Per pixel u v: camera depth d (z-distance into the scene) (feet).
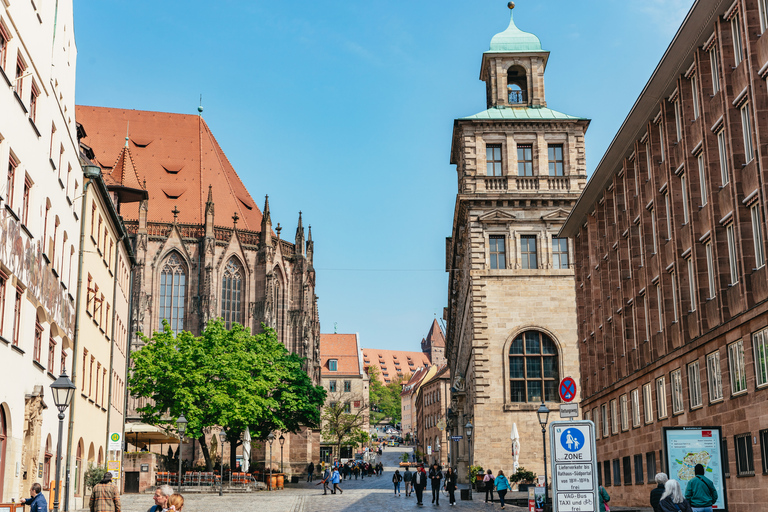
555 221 209.46
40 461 100.94
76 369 128.98
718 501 75.97
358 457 511.81
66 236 118.52
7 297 84.94
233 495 192.03
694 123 111.24
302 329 336.29
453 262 298.56
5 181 79.71
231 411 214.90
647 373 131.23
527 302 205.87
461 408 238.68
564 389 90.99
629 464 142.82
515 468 190.29
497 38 228.84
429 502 162.20
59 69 107.24
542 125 214.90
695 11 101.86
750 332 90.84
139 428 216.74
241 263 327.88
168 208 337.72
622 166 151.02
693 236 109.81
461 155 220.84
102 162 338.75
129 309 211.82
